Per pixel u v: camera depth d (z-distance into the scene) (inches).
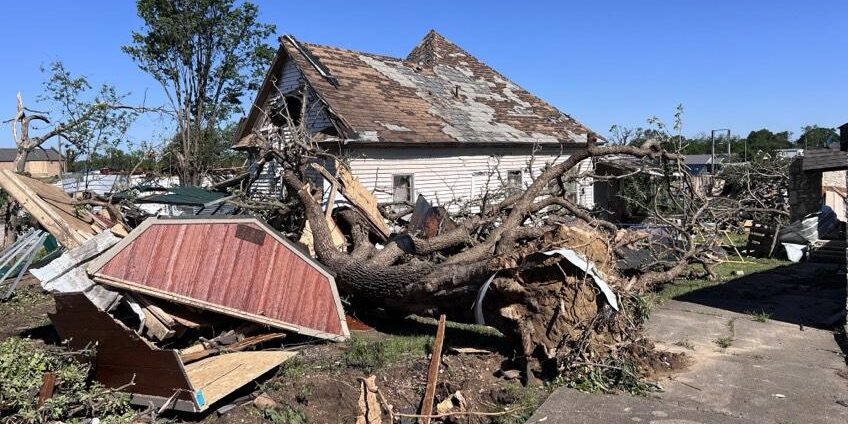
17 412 197.0
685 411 199.9
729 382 228.8
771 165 792.9
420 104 721.0
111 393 213.9
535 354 245.8
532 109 883.4
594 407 204.5
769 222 677.3
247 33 1157.7
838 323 312.2
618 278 268.4
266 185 625.6
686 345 279.9
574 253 238.7
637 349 248.8
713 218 557.9
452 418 203.6
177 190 503.5
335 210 404.5
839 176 820.6
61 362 225.6
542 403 210.2
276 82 703.7
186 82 1136.8
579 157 374.3
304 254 289.1
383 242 410.9
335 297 296.2
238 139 749.3
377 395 219.5
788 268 509.0
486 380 235.1
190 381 205.2
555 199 409.4
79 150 695.7
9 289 395.9
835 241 543.5
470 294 267.9
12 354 219.9
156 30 1090.7
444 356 253.9
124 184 622.8
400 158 623.2
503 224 352.2
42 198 346.3
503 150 732.7
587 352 235.8
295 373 241.6
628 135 559.8
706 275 464.8
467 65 949.2
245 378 225.1
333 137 582.9
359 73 725.9
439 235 353.4
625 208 867.4
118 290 241.9
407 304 300.4
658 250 446.6
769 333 300.2
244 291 266.4
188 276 252.1
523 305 244.4
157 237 247.1
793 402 207.6
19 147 529.3
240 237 269.1
